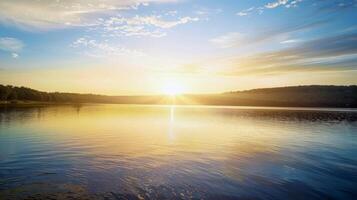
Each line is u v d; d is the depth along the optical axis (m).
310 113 85.94
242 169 16.22
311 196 11.95
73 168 15.91
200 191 12.32
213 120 56.75
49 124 42.44
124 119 57.44
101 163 17.25
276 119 59.31
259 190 12.59
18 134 30.88
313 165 17.38
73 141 26.30
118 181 13.54
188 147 23.66
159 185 13.05
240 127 42.09
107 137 29.52
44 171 15.21
